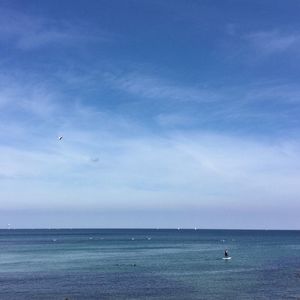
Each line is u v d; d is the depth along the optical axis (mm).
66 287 68562
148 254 136125
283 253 137875
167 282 72938
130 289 66375
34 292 64500
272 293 63031
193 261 110188
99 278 78188
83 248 170625
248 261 109562
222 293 62969
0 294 63062
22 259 118938
